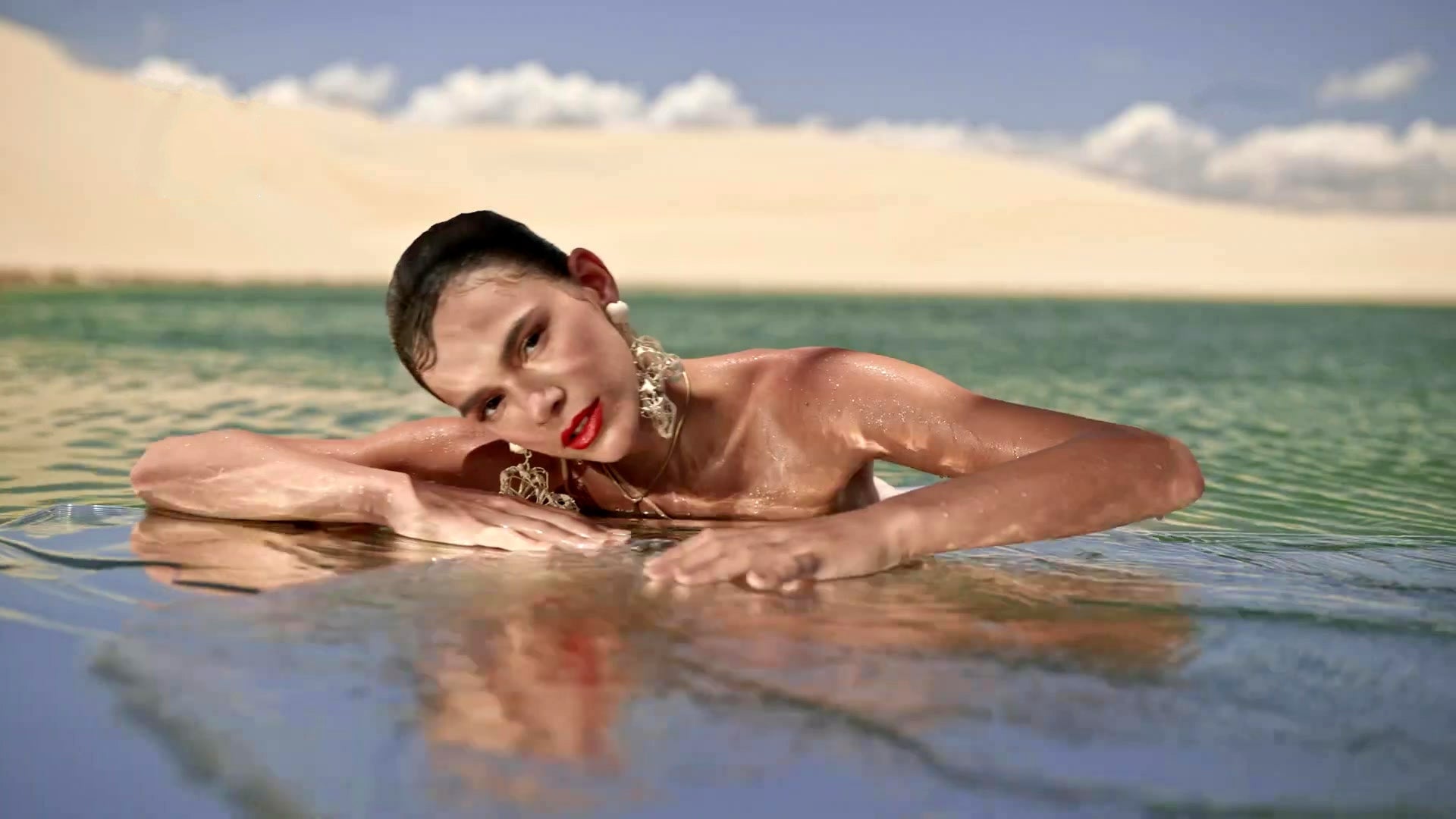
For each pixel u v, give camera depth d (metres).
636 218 41.44
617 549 2.04
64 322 10.60
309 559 1.94
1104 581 1.81
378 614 1.54
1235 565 1.98
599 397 2.04
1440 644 1.45
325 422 3.95
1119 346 9.50
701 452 2.34
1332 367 7.53
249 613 1.54
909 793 0.97
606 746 1.06
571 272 2.09
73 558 1.92
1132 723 1.14
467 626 1.48
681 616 1.54
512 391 2.00
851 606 1.61
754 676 1.27
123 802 0.97
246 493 2.29
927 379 2.23
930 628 1.49
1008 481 1.89
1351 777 1.02
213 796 0.98
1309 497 2.85
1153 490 1.91
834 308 17.03
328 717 1.14
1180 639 1.45
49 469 2.98
